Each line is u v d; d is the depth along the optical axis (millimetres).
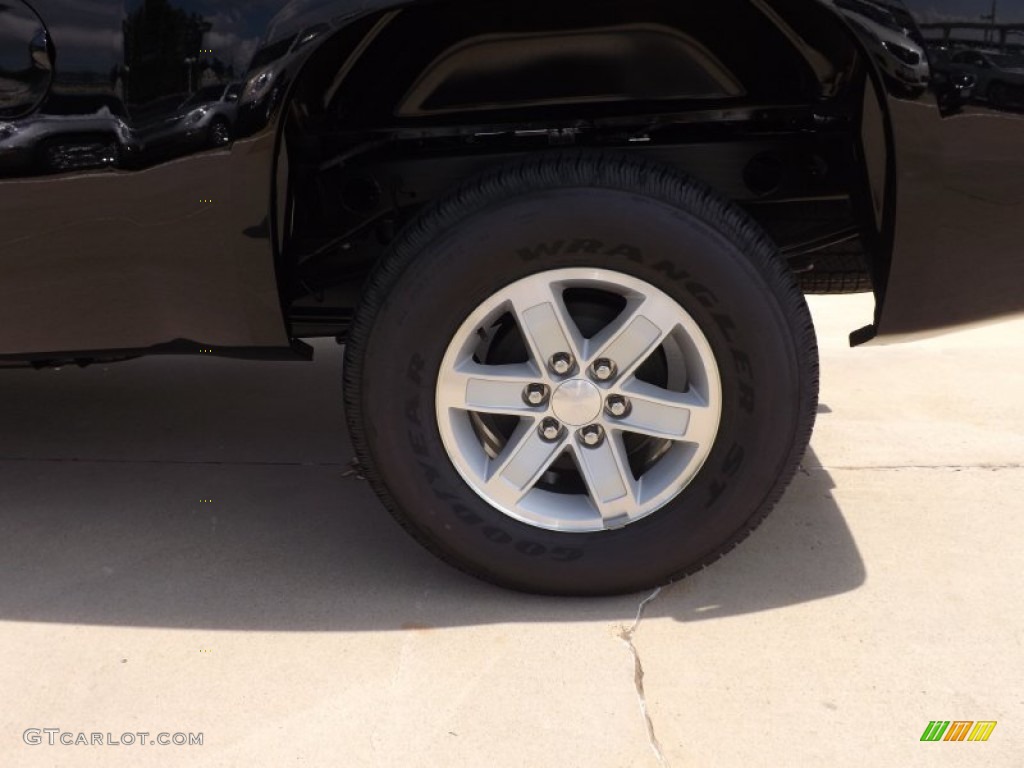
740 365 1967
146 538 2514
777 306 1940
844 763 1639
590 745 1690
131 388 3848
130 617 2121
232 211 1938
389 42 1987
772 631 2018
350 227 2414
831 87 2055
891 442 3092
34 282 2020
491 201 1931
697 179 1984
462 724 1749
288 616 2113
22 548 2463
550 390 2035
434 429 2043
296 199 2291
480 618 2088
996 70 1809
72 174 1917
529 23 1967
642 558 2070
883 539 2422
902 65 1797
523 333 2000
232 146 1889
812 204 2461
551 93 2066
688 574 2127
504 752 1676
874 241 2043
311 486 2854
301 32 1826
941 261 1949
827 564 2297
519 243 1927
